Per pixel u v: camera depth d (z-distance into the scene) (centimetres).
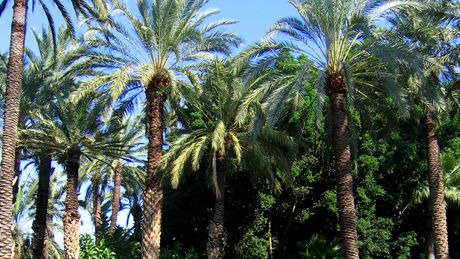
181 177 2473
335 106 1955
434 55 2317
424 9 2183
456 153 2998
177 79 2384
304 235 3002
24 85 2617
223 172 2406
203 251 3017
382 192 2822
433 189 2311
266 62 2059
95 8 2053
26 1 1792
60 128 2592
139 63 2314
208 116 2603
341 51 1972
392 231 2983
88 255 2725
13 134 1659
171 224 3089
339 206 1897
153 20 2300
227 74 2273
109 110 2359
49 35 2705
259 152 2375
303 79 1866
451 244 3164
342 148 1922
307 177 2823
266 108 2016
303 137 2827
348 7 1956
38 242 2609
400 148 2916
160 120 2325
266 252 2853
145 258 2222
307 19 2003
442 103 2127
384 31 2005
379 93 2258
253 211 2898
